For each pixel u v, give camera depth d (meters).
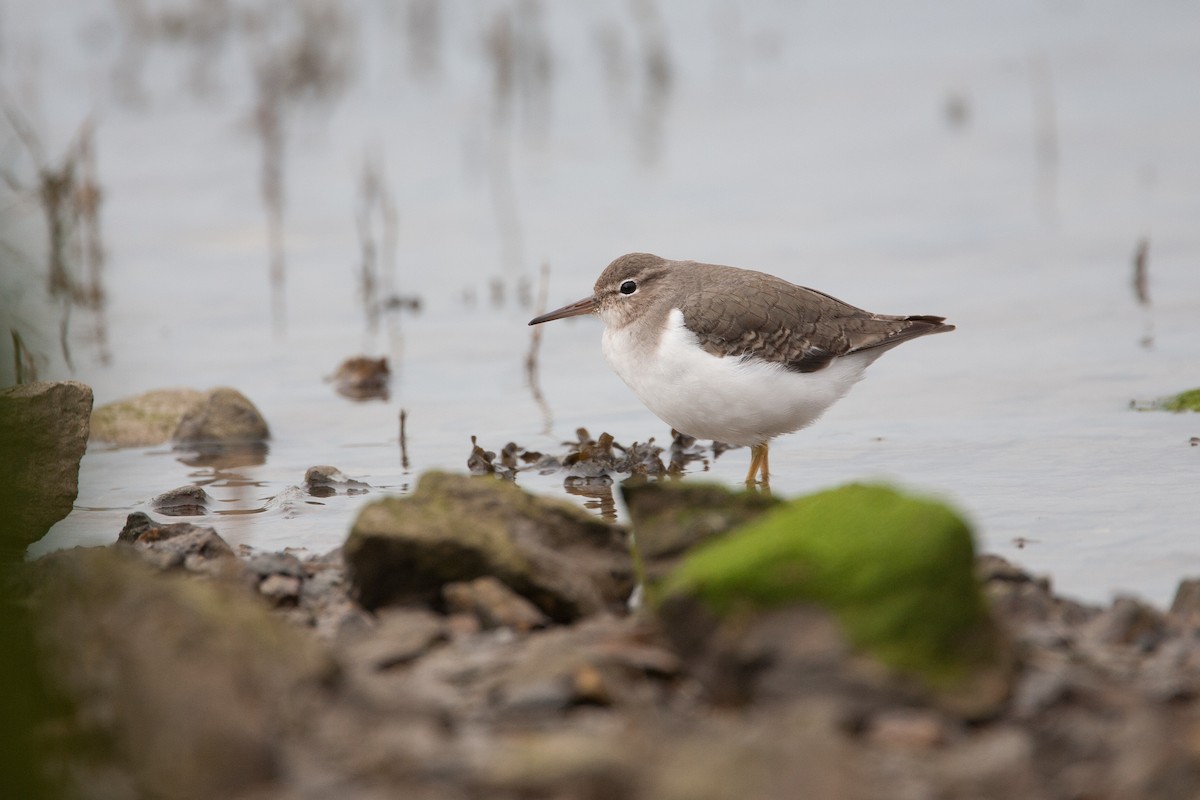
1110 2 32.84
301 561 10.00
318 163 24.98
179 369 17.09
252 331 18.53
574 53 30.03
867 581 7.15
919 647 7.08
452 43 30.14
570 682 7.25
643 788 6.30
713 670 7.26
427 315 19.12
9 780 6.59
